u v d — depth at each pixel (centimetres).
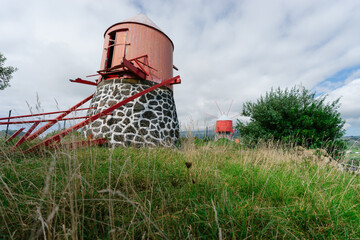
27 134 462
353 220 206
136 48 956
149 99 931
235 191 288
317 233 180
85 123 584
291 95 985
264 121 985
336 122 818
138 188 266
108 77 980
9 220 152
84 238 154
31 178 254
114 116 846
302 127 842
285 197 262
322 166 425
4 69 1450
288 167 425
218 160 470
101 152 460
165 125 946
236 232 168
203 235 163
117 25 1000
